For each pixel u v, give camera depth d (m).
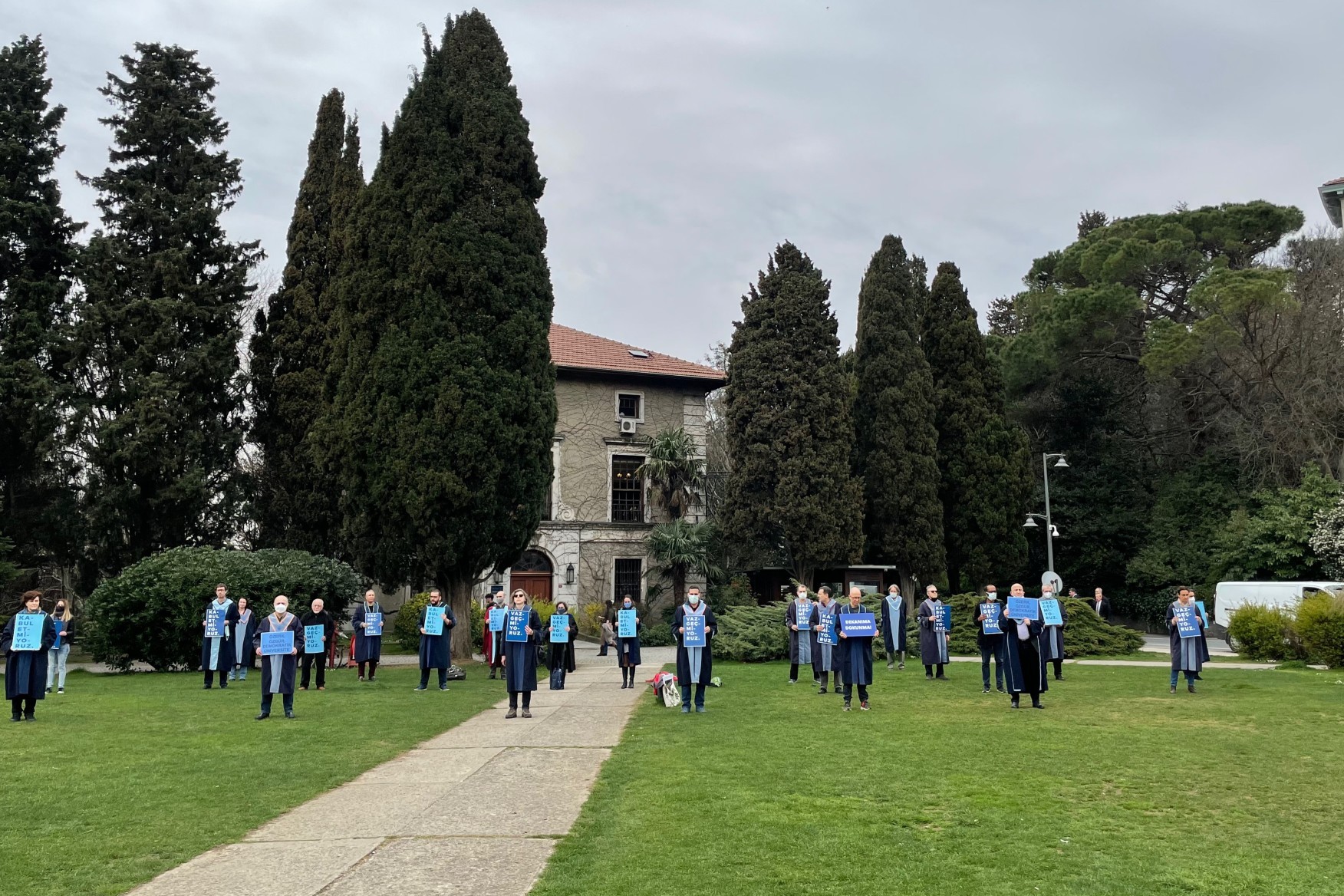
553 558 37.12
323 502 31.41
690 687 14.28
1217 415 41.53
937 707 14.70
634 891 5.89
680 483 37.41
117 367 30.02
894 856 6.66
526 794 8.70
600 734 12.12
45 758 10.40
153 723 13.07
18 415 28.22
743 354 36.94
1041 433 47.16
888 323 38.84
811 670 22.55
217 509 30.62
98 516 28.25
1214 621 37.06
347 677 20.73
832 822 7.55
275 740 11.65
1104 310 40.88
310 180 33.72
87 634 21.95
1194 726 12.60
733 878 6.16
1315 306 37.97
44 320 29.53
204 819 7.75
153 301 29.77
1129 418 46.66
